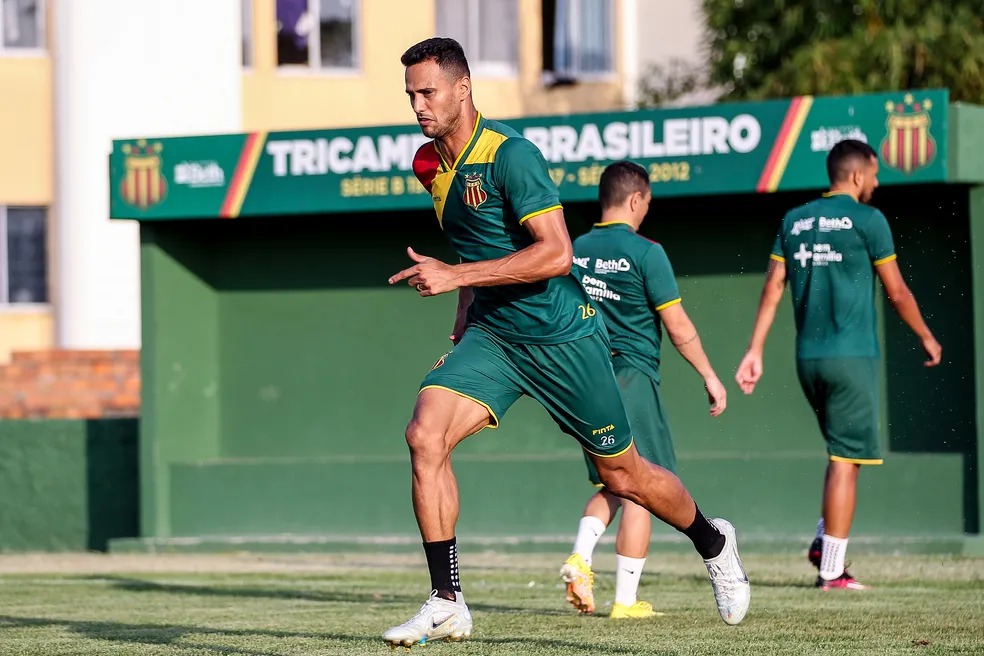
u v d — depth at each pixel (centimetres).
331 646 2156
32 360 6162
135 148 4525
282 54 7938
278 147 4428
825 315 2908
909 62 7519
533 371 1992
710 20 8031
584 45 8475
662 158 4138
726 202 4428
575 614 2562
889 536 4116
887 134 3969
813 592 2894
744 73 7906
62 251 7456
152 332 4597
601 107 8475
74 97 7425
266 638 2266
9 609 2817
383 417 4700
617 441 2025
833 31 7738
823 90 7438
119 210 4525
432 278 1852
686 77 8219
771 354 4425
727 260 4438
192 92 7475
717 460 4284
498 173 1919
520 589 3123
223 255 4791
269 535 4544
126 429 4750
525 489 4394
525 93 8350
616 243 2523
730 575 2175
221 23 7519
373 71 8056
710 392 2545
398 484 4494
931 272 4247
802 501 4234
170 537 4581
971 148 3988
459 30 8231
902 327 4278
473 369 1983
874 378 2895
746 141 4078
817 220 2911
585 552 2484
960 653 2031
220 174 4466
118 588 3297
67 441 4766
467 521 4419
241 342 4784
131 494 4731
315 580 3481
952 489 4131
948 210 4225
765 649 2069
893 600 2730
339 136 4375
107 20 7412
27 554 4616
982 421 4053
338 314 4728
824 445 4394
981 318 4062
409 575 3606
